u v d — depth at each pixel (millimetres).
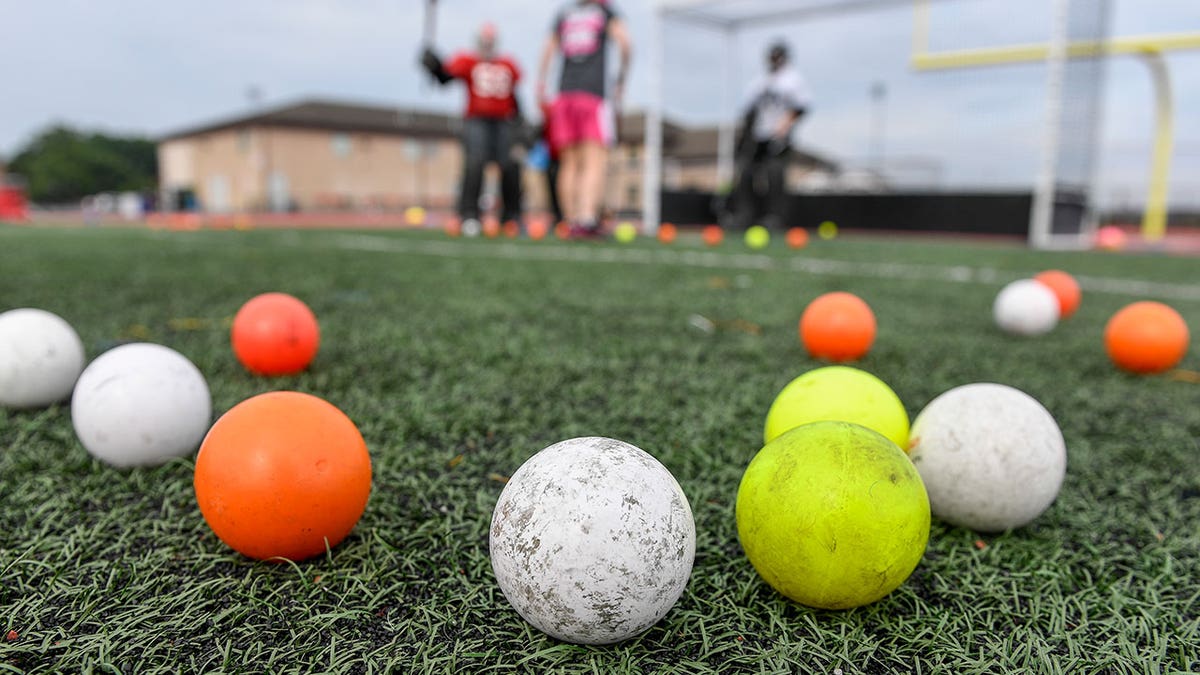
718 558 340
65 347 526
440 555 338
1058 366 739
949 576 332
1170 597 323
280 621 288
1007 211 2764
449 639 279
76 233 2682
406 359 694
